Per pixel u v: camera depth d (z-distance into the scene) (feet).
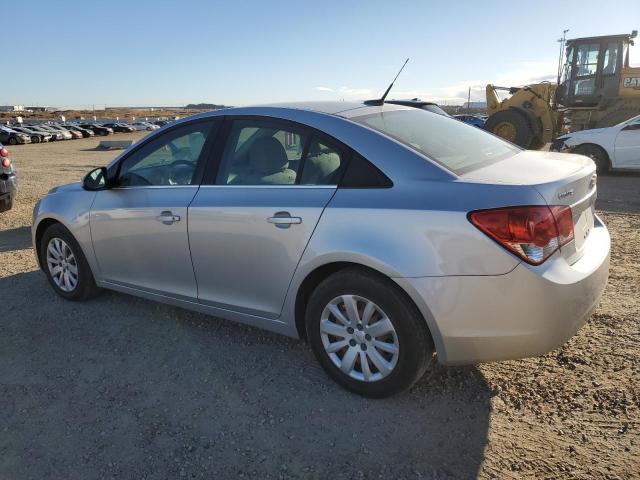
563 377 10.03
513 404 9.36
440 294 8.46
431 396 9.73
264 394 10.00
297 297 10.16
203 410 9.56
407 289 8.63
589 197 9.57
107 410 9.63
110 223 12.90
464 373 10.39
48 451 8.59
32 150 95.91
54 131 145.18
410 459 8.16
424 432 8.76
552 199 8.32
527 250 8.06
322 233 9.42
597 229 10.43
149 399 9.94
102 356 11.60
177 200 11.63
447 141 10.52
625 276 15.23
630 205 26.25
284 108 10.93
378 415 9.25
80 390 10.30
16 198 32.89
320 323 9.91
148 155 12.63
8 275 17.21
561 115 52.70
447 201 8.51
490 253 8.14
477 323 8.39
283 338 12.23
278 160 10.50
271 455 8.36
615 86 47.24
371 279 9.04
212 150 11.51
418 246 8.55
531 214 8.04
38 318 13.66
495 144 11.41
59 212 14.01
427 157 9.24
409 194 8.86
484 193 8.36
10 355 11.76
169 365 11.16
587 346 11.10
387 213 8.85
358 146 9.61
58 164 61.62
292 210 9.82
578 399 9.35
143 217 12.17
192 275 11.72
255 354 11.53
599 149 37.60
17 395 10.18
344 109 10.88
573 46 48.60
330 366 10.00
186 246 11.54
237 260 10.76
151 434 8.93
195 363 11.21
